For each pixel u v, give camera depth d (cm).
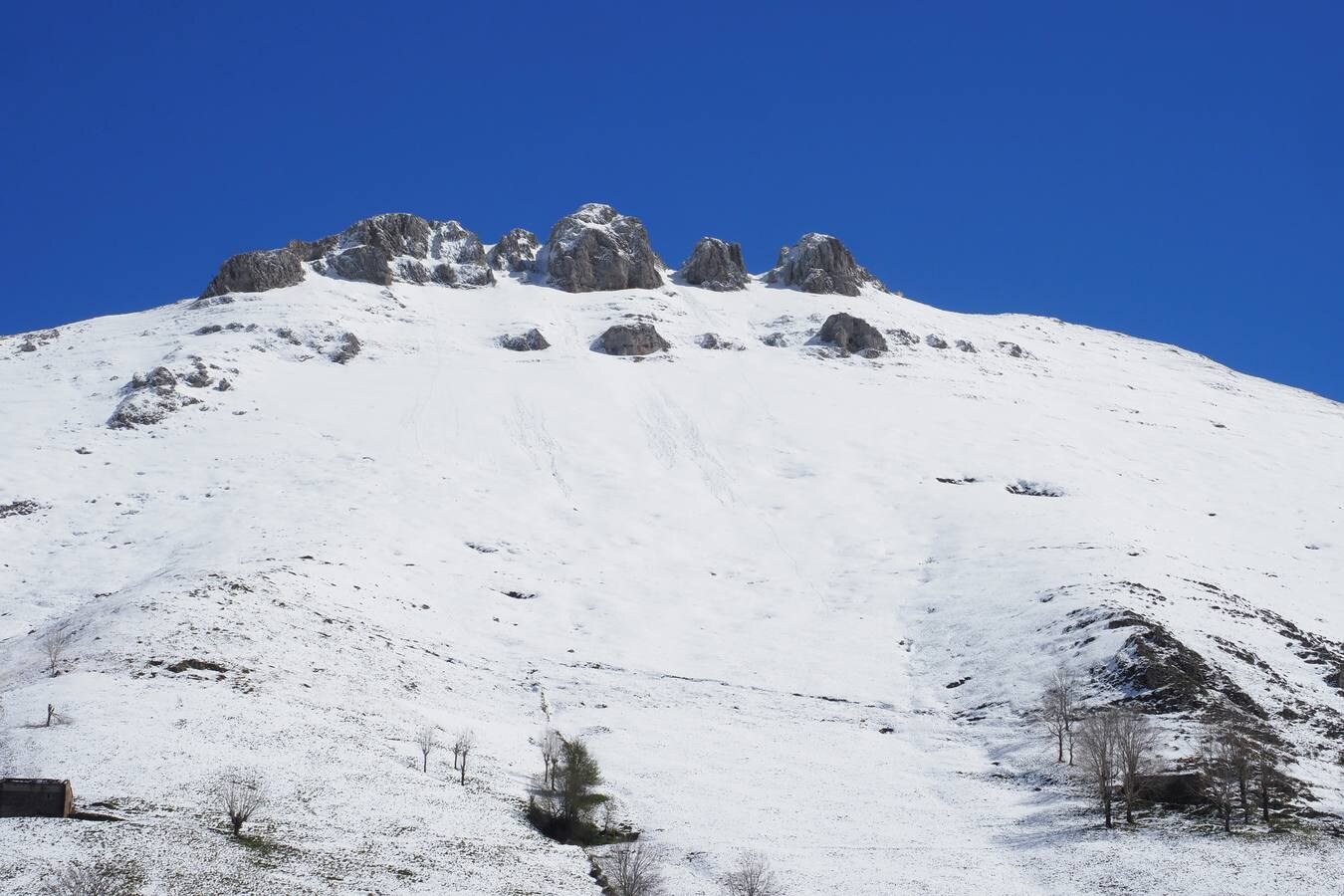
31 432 14500
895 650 9838
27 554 11450
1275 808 6681
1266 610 10381
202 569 9712
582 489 13475
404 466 13525
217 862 5075
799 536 12438
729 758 7750
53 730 6350
